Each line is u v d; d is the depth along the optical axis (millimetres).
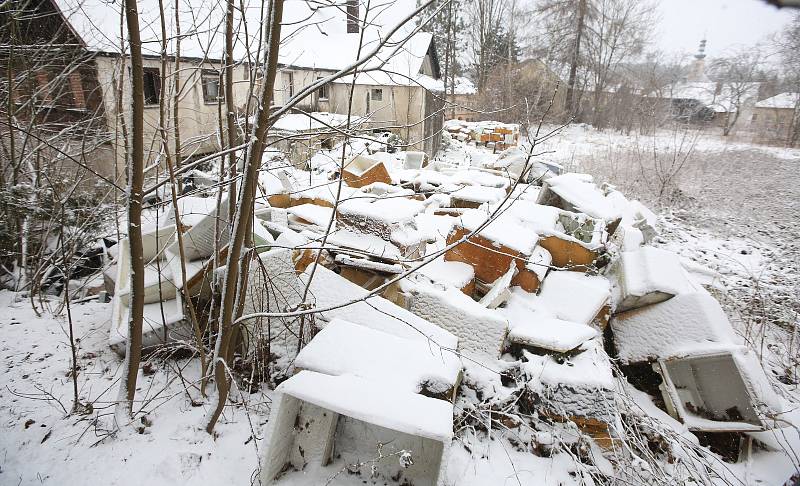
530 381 2992
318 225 5035
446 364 2596
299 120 12383
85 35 5996
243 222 2160
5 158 5176
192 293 3299
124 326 3225
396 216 4008
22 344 3438
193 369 3199
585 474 2643
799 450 3383
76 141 5922
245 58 2844
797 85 20047
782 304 6270
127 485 2184
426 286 3666
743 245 9398
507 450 2791
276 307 3180
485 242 4070
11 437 2467
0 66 5227
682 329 3787
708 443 3547
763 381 3336
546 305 3990
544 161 10242
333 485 2217
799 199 12188
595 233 4957
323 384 2137
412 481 2285
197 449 2426
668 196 12109
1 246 4902
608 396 2846
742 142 21141
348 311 3230
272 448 2107
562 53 27203
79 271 5414
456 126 22266
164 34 2246
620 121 25438
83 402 2783
